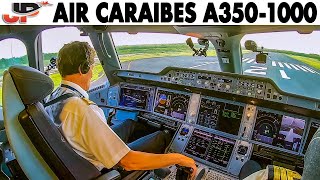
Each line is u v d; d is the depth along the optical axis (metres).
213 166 2.67
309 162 0.87
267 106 2.64
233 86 2.72
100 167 1.50
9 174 2.62
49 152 1.29
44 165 1.37
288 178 1.31
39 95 1.25
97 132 1.36
